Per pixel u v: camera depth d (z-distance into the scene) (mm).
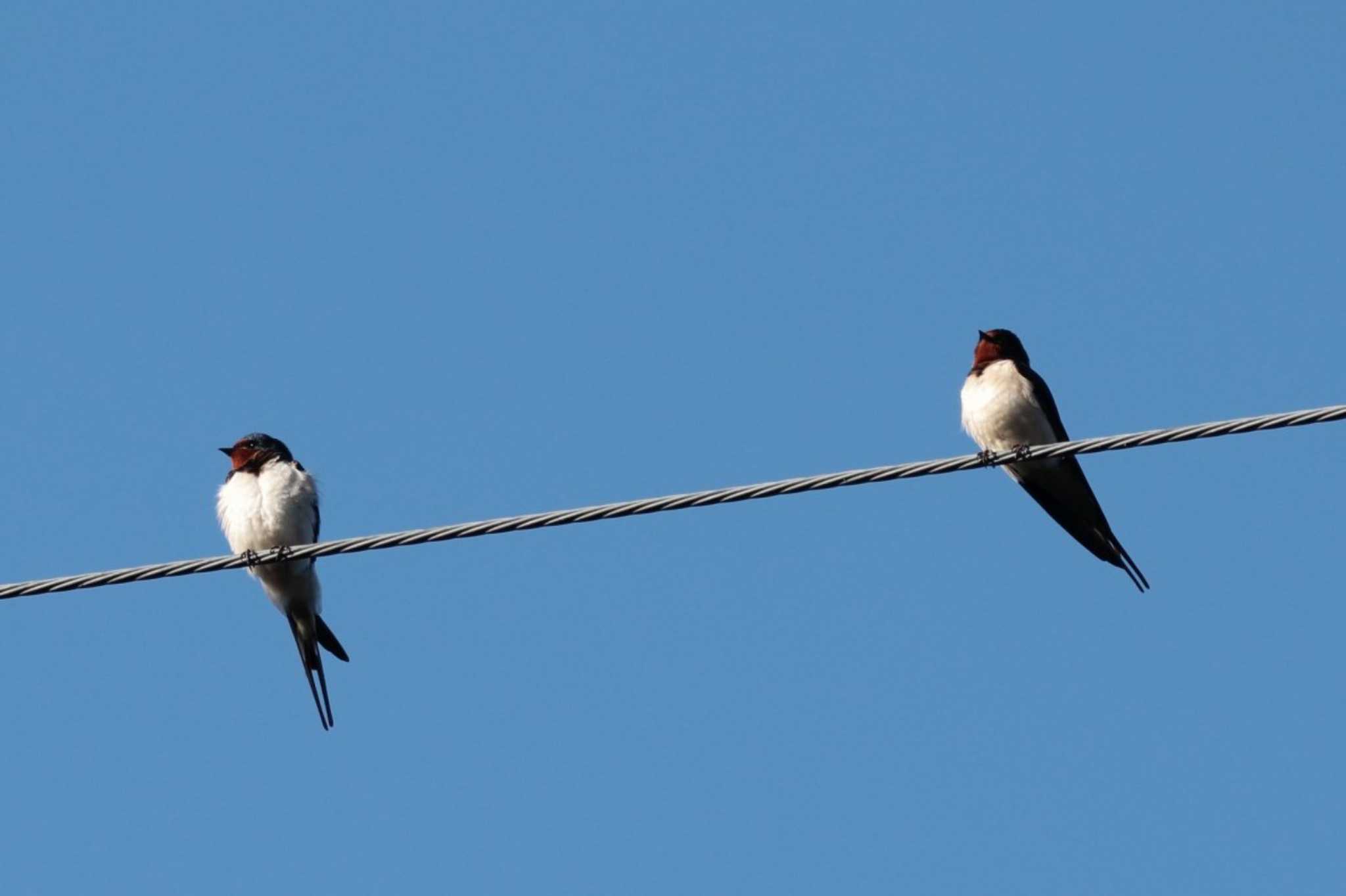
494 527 11156
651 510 11039
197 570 11750
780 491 11031
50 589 11578
